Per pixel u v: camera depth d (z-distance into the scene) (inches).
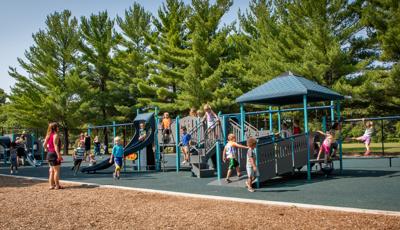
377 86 925.8
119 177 555.8
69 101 1569.9
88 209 294.7
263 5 1369.3
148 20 1779.0
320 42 1004.6
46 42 1604.3
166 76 1551.4
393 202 288.7
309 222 227.6
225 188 400.5
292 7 1069.1
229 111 1365.7
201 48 1353.3
